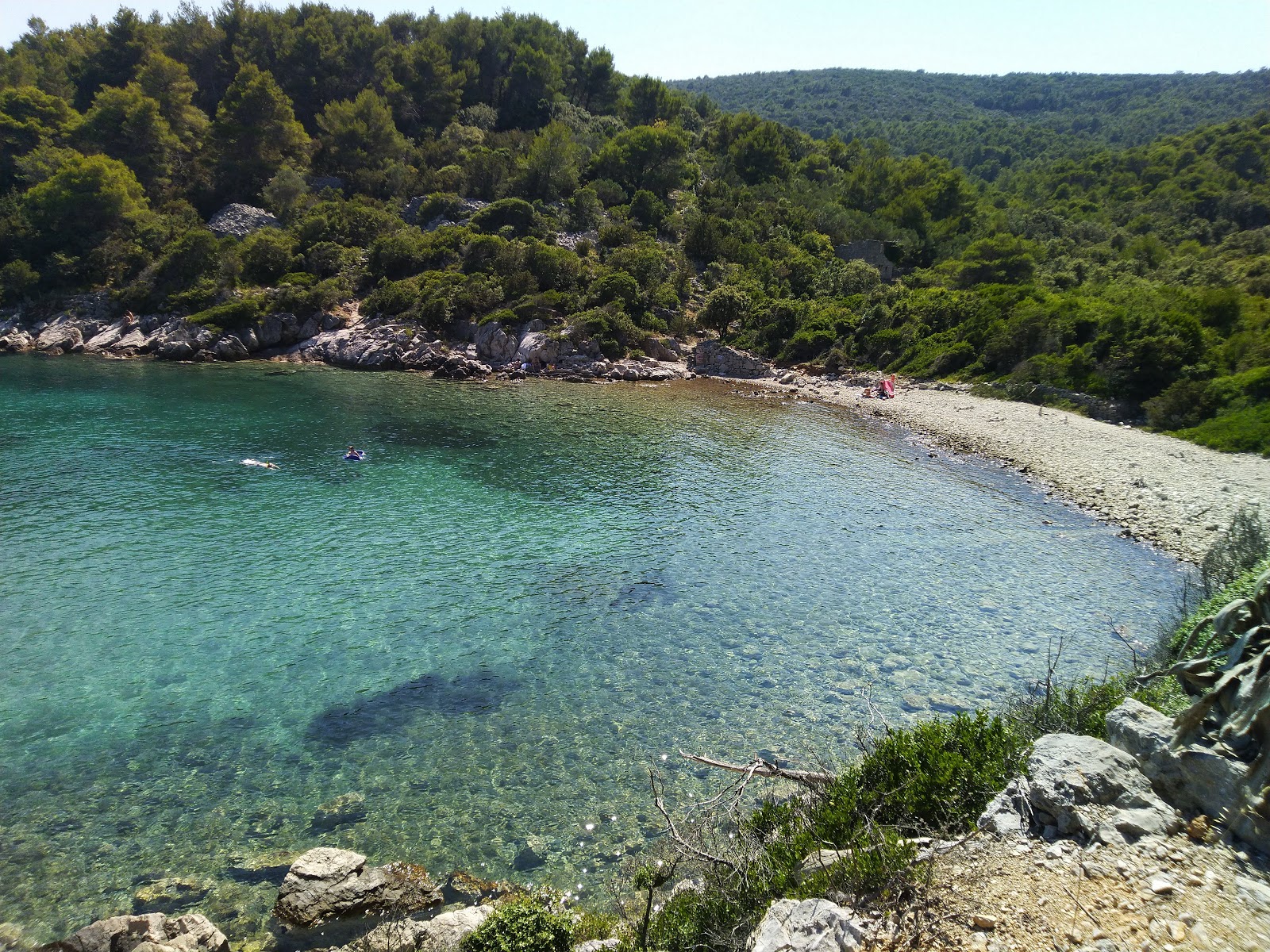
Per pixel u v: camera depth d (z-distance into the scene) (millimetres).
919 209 129125
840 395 71125
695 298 98000
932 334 79625
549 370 77062
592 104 165500
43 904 13320
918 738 12977
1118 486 40812
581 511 35781
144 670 21031
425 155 125625
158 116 110625
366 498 36438
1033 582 28656
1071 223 134500
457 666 21828
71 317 88625
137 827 15266
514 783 16906
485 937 11234
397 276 93000
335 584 26859
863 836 10297
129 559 28234
